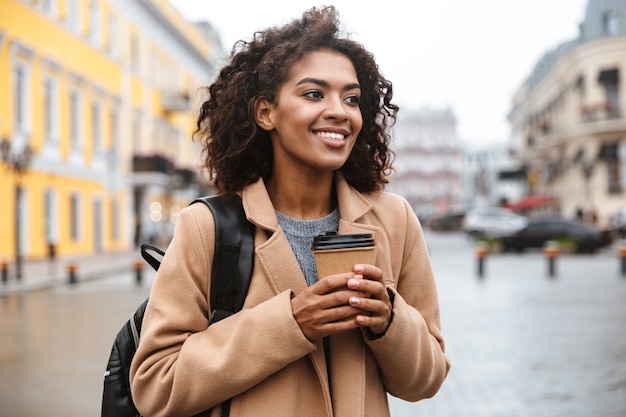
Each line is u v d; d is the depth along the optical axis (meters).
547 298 13.05
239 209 1.71
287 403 1.59
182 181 40.22
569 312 11.16
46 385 6.56
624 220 33.53
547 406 5.82
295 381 1.61
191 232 1.67
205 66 53.88
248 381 1.53
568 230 27.11
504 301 12.74
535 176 51.50
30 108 25.11
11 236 23.69
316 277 1.71
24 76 25.00
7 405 5.89
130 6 36.16
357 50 1.74
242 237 1.67
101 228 32.28
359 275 1.49
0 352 8.15
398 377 1.66
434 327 1.82
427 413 5.69
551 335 9.10
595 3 41.00
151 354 1.63
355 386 1.61
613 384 6.50
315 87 1.66
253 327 1.53
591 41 38.44
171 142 44.53
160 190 41.22
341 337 1.65
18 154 21.94
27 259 24.83
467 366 7.34
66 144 28.27
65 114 28.28
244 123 1.75
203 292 1.67
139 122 37.91
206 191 40.19
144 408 1.64
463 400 6.05
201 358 1.55
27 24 24.88
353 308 1.50
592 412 5.61
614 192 37.66
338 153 1.67
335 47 1.72
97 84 31.47
